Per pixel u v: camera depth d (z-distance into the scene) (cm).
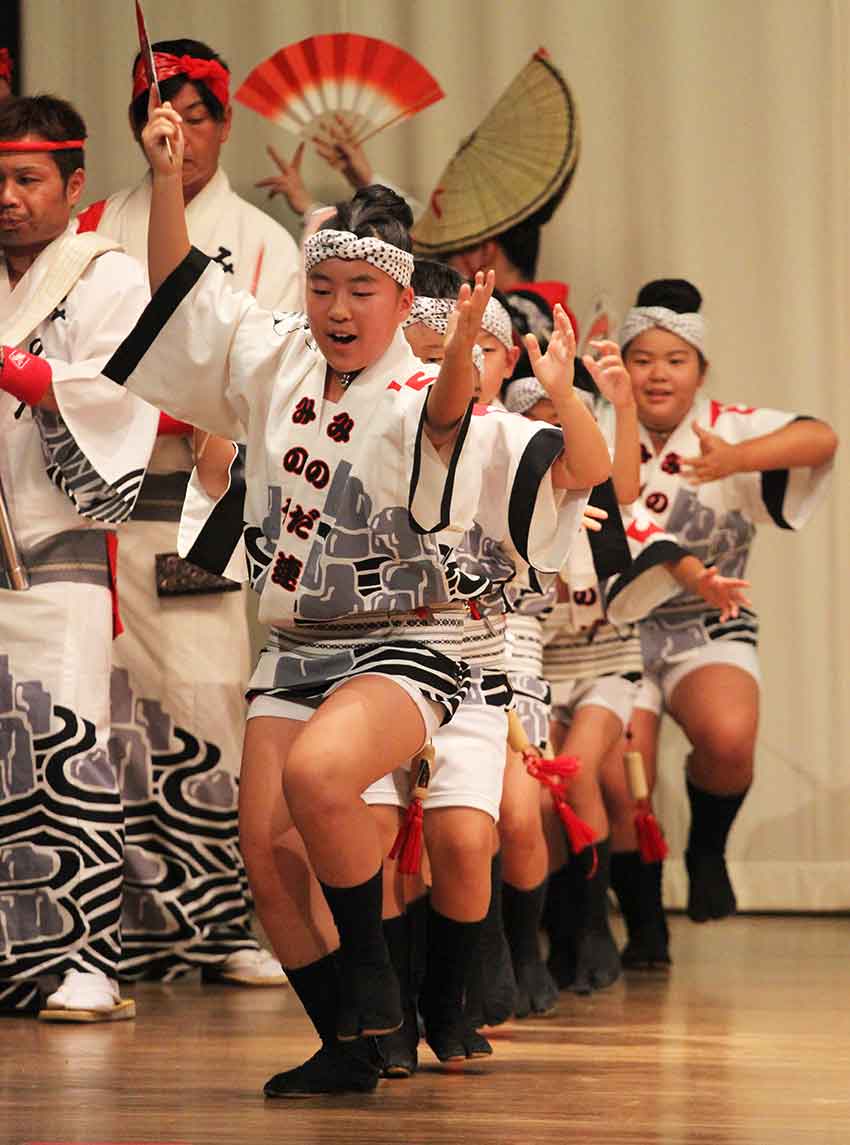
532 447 1052
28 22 2173
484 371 1341
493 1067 1151
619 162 2216
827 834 2194
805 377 2195
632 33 2209
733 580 1589
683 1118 971
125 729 1634
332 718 988
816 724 2191
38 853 1416
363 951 994
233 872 1645
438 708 1039
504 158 2080
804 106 2198
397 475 1005
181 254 1077
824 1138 914
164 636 1631
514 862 1393
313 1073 1045
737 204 2208
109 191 2180
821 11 2192
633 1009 1458
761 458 1828
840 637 2186
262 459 1046
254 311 1072
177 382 1079
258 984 1622
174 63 1677
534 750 1300
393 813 1110
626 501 1504
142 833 1638
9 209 1404
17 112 1413
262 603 1047
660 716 1898
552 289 2009
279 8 2191
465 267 2092
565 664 1627
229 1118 973
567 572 1279
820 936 2014
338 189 2183
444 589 1034
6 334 1402
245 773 1052
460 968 1146
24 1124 955
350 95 1944
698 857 1906
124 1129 941
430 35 2194
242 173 2198
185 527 1136
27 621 1410
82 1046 1251
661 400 1861
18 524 1409
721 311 2211
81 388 1373
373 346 1014
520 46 2203
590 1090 1063
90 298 1407
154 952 1634
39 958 1415
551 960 1625
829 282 2192
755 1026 1355
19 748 1412
